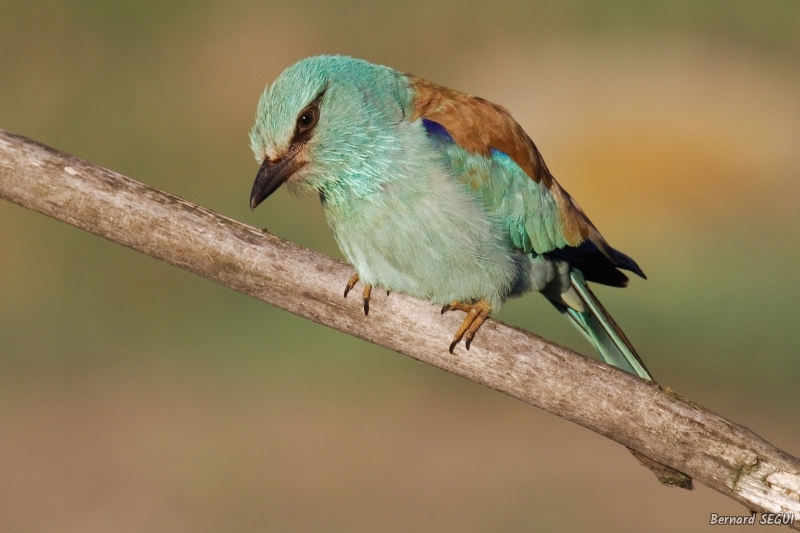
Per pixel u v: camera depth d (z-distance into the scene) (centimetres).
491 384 713
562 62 2238
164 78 2038
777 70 2216
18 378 1457
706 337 1502
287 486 1227
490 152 823
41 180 694
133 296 1580
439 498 1209
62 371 1480
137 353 1509
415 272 796
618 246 1775
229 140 1941
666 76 2181
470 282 800
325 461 1284
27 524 1157
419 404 1430
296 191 824
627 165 1955
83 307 1566
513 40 2314
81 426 1351
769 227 1806
